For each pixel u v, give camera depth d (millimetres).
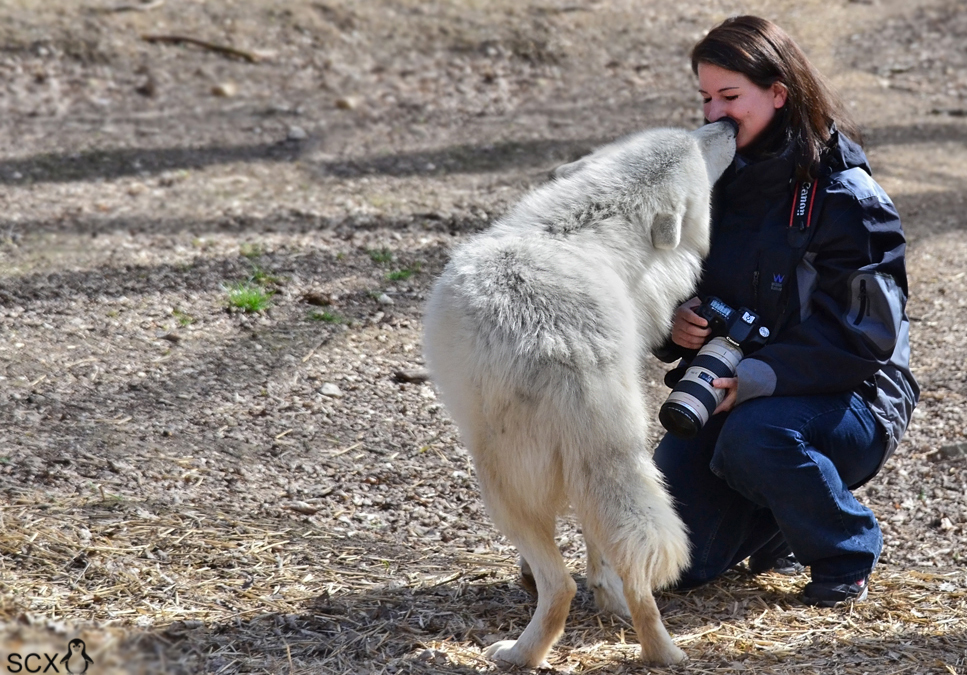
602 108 13945
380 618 4414
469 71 14859
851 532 4531
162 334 7555
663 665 3996
